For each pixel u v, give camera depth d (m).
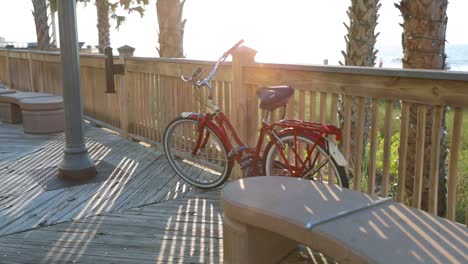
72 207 3.81
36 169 4.88
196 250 3.05
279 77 3.66
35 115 6.57
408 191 4.25
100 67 6.88
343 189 2.67
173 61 4.99
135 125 6.14
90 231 3.35
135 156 5.42
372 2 5.93
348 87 3.10
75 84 4.41
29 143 6.12
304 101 3.52
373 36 6.05
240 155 3.90
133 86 6.05
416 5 4.07
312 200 2.49
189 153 5.02
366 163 5.42
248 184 2.79
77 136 4.52
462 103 2.50
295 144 3.23
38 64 8.91
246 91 4.05
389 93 2.86
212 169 4.74
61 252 3.02
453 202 2.67
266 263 2.69
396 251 1.91
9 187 4.30
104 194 4.13
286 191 2.65
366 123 5.86
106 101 6.92
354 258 1.93
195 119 4.24
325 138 3.08
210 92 4.05
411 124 4.12
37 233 3.31
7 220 3.53
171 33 7.62
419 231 2.10
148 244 3.13
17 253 3.00
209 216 3.63
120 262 2.88
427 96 2.66
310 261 2.82
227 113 4.40
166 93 5.34
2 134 6.67
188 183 4.43
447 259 1.84
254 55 3.94
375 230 2.11
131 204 3.89
